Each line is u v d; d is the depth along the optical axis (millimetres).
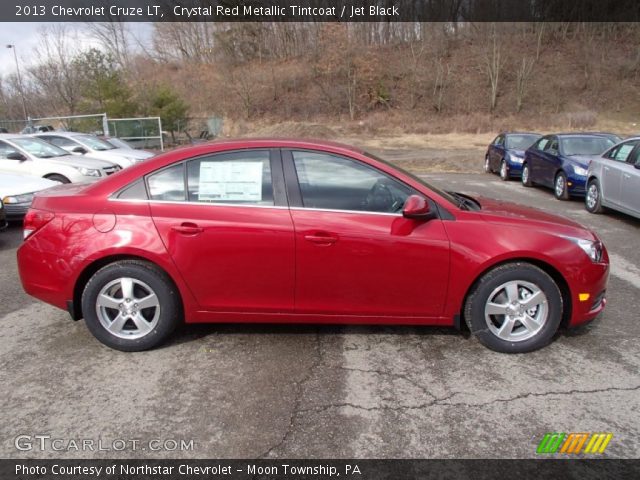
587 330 3549
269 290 3145
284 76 39062
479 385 2830
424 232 3053
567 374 2941
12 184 7105
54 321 3775
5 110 37094
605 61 35781
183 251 3070
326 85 37750
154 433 2414
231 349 3283
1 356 3197
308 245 3041
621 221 7535
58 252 3131
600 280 3180
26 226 3256
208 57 45562
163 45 47719
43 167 9070
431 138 28172
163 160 3213
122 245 3068
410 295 3135
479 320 3156
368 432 2418
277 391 2779
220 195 3143
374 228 3039
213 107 37781
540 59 37312
